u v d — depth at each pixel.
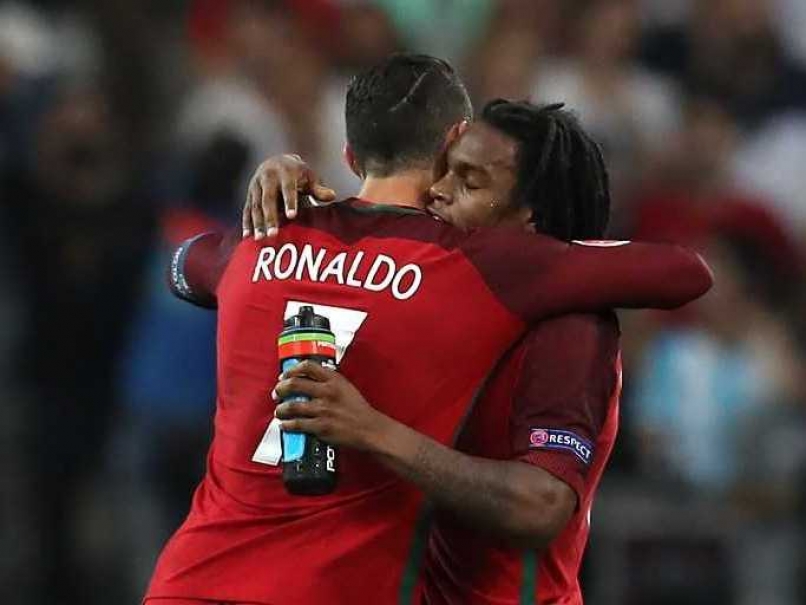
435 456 12.90
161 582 13.63
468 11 34.16
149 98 32.97
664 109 34.75
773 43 36.56
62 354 30.22
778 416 29.58
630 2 35.31
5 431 29.98
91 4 33.66
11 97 31.94
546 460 13.18
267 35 32.84
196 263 15.04
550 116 14.42
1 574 29.48
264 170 14.31
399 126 14.01
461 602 13.91
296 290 13.66
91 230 30.45
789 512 28.72
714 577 27.97
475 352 13.38
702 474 28.56
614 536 27.59
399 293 13.42
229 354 13.90
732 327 29.89
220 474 13.80
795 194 35.59
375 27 33.91
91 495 30.05
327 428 12.75
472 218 14.16
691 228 32.41
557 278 13.41
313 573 13.21
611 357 13.66
